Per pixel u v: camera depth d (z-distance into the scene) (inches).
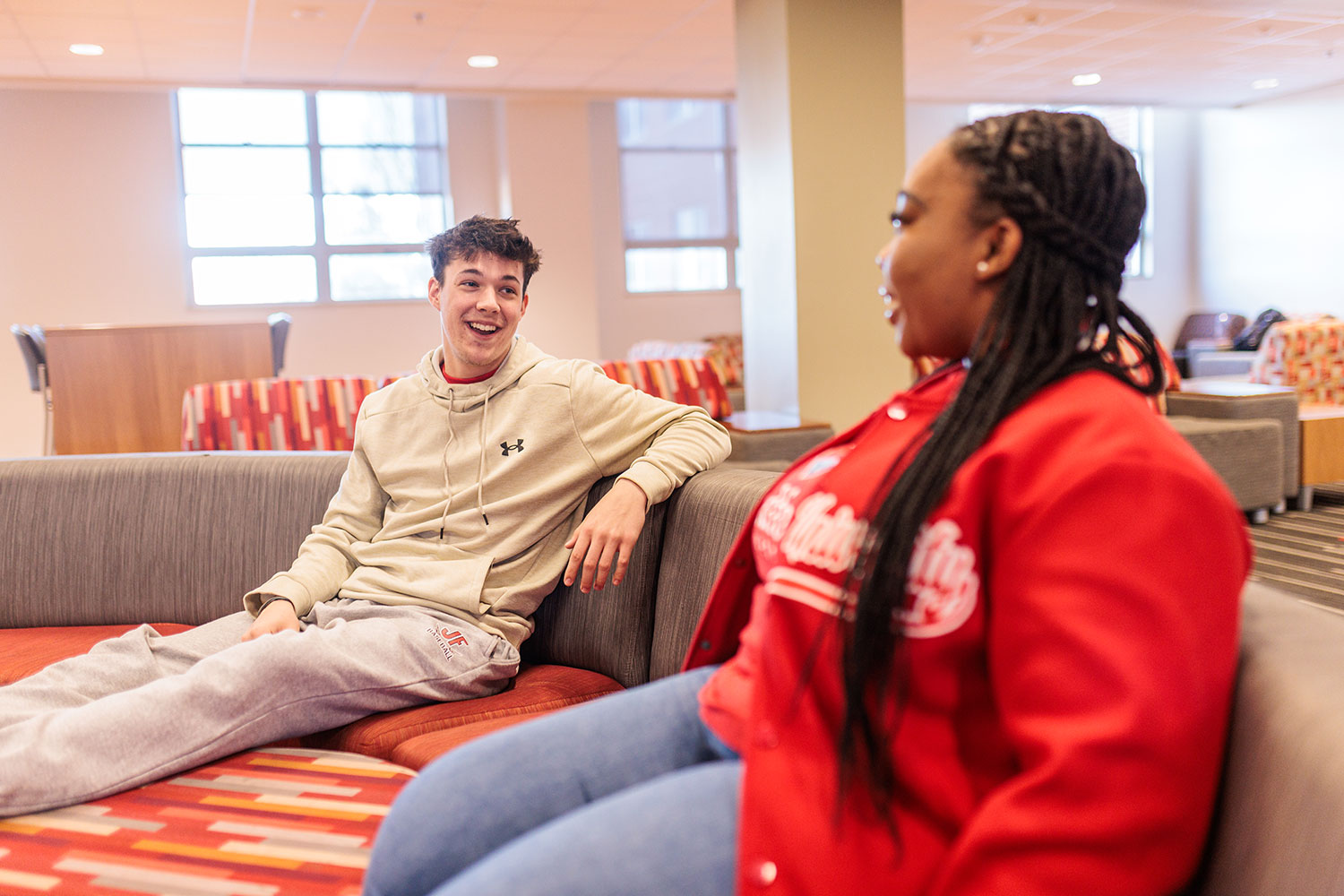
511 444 65.2
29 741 49.7
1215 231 429.4
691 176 395.9
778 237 188.9
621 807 29.5
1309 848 23.3
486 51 265.0
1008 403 28.5
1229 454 170.9
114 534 82.5
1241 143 413.7
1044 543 25.7
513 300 65.8
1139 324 31.2
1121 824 23.5
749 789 28.3
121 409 187.2
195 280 330.0
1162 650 24.2
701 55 273.6
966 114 407.5
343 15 227.0
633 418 65.7
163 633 78.7
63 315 315.0
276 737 55.8
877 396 190.1
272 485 80.4
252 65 270.8
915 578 28.0
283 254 338.0
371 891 33.3
